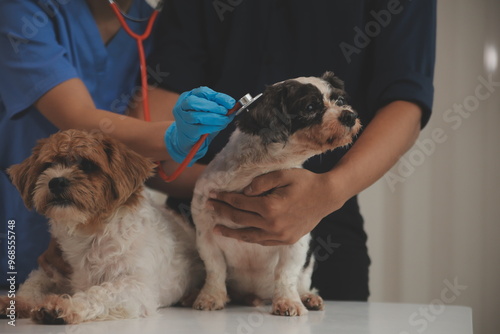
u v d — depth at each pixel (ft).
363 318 5.93
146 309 5.91
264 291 7.13
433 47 7.99
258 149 6.16
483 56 12.51
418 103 7.47
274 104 6.06
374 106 7.86
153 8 9.00
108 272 6.24
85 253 6.31
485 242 12.62
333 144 6.04
